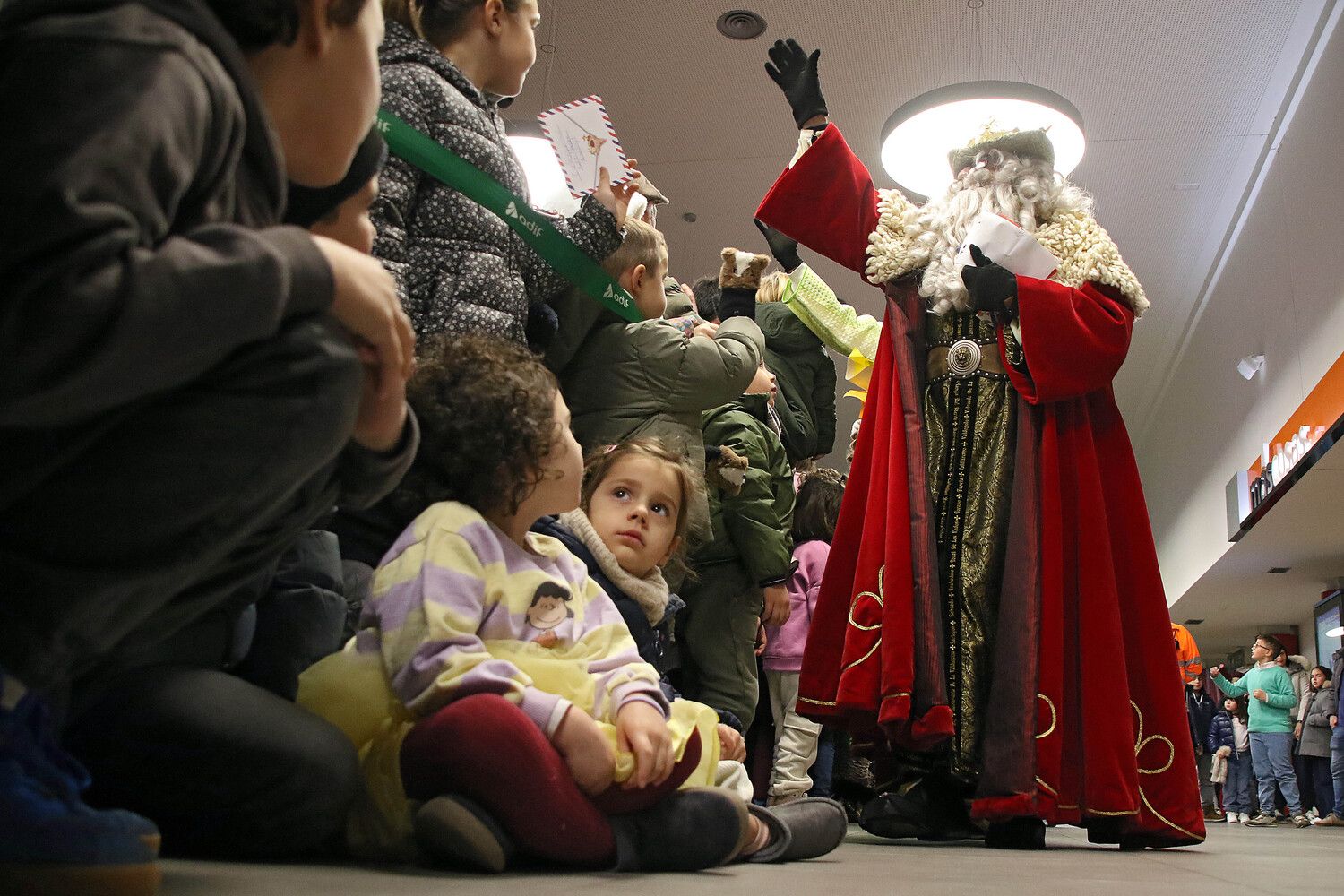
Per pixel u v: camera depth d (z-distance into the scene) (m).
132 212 0.72
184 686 1.14
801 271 4.09
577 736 1.29
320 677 1.38
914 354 2.95
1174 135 7.84
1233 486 10.47
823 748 3.98
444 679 1.28
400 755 1.25
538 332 2.41
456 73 2.22
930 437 2.91
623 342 2.66
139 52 0.76
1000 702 2.59
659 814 1.38
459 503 1.49
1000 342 2.84
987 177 3.03
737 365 2.74
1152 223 9.27
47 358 0.69
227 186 0.87
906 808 2.75
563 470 1.58
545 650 1.43
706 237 9.37
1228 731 13.44
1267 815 12.06
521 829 1.22
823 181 3.01
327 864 1.21
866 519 2.81
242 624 1.31
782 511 3.30
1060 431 2.83
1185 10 6.54
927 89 7.27
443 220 2.11
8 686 0.74
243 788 1.14
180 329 0.72
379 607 1.37
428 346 1.76
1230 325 9.95
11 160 0.70
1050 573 2.69
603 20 6.66
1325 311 7.39
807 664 2.83
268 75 0.97
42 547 0.77
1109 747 2.57
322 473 0.93
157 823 1.17
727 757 1.84
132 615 0.81
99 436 0.77
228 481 0.79
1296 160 7.49
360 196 1.22
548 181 4.11
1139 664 2.72
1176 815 2.61
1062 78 7.17
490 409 1.52
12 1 0.79
